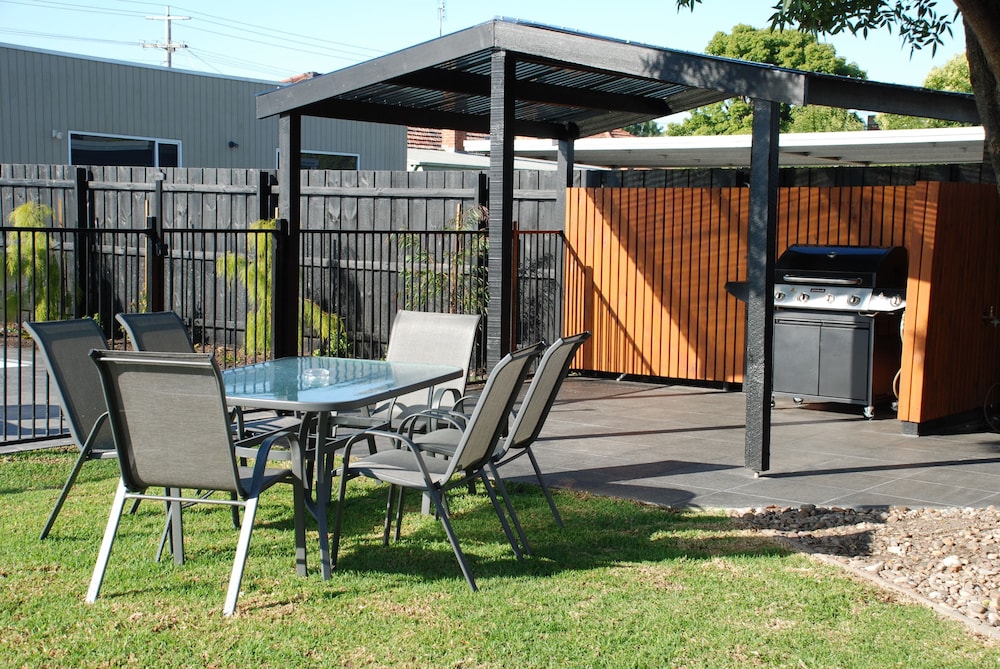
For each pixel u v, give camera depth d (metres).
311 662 3.29
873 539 4.65
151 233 6.88
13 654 3.32
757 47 31.98
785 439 7.07
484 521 4.95
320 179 10.91
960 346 7.46
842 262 7.90
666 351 9.52
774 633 3.56
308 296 11.09
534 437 4.89
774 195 5.68
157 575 4.10
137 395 3.79
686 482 5.74
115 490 5.38
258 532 4.72
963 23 4.73
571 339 4.65
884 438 7.12
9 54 14.68
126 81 16.03
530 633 3.54
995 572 4.12
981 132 9.21
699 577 4.12
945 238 7.07
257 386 4.73
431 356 6.13
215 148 17.28
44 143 15.14
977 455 6.55
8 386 8.83
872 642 3.50
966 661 3.35
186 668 3.24
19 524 4.74
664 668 3.28
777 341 8.21
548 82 8.21
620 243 9.69
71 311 11.73
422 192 10.14
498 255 6.77
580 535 4.71
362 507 5.19
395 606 3.79
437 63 7.03
